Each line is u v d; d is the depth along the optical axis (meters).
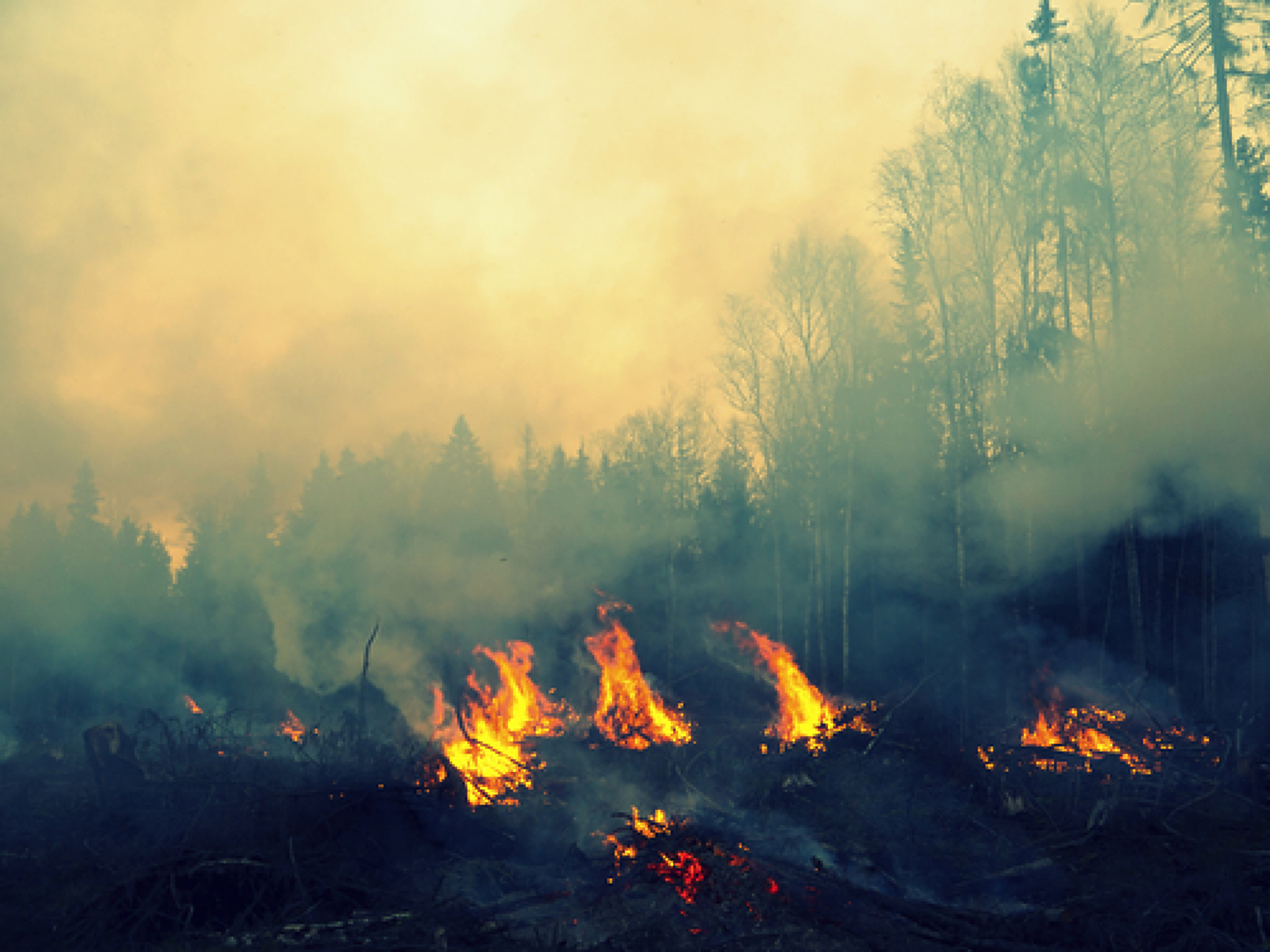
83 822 11.65
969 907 9.65
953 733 14.52
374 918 9.02
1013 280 23.92
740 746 16.14
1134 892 9.30
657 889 9.73
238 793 11.71
